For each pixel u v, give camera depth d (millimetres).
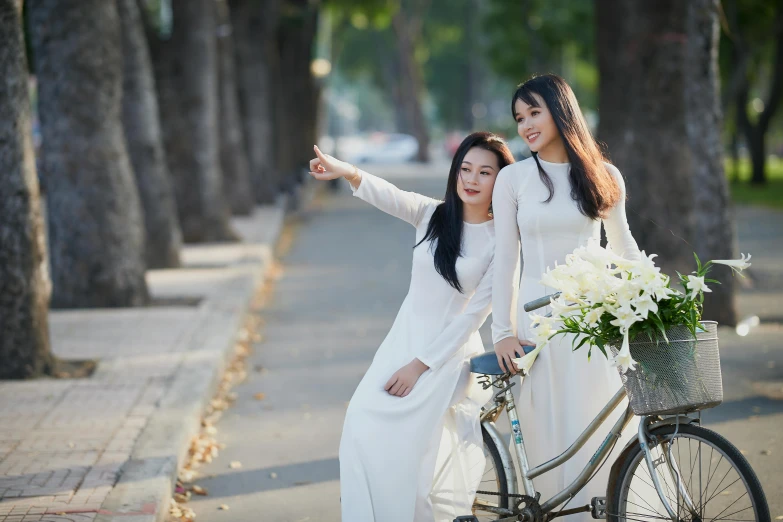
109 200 17125
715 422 9969
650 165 18969
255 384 12352
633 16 19547
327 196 53469
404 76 90188
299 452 9430
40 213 11727
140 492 7449
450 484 6410
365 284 21016
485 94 114875
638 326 5352
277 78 48406
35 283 11672
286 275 23062
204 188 27859
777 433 9492
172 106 27938
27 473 7934
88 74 16844
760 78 65125
